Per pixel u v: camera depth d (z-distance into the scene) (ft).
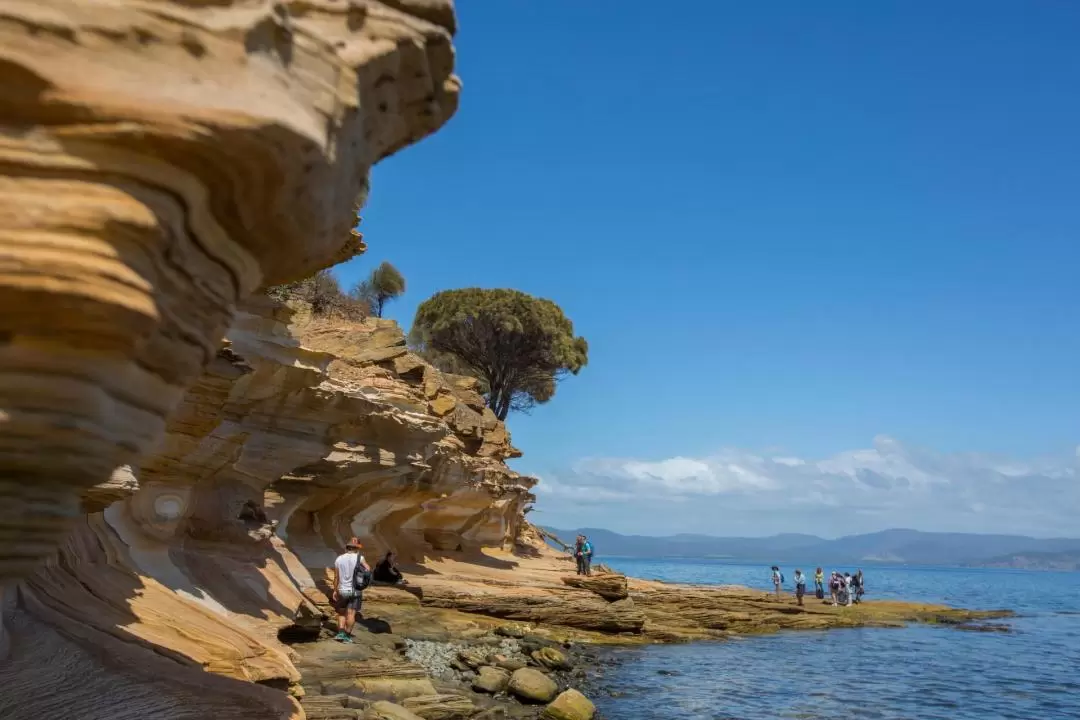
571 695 47.26
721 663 78.02
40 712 18.85
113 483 27.40
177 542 41.16
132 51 12.69
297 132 13.65
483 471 104.73
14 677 20.21
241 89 13.19
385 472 65.82
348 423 59.47
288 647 40.47
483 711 43.86
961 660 94.43
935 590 367.45
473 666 54.85
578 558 108.78
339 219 17.74
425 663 53.72
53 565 28.96
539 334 173.58
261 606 42.78
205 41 13.02
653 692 59.31
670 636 91.09
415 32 16.69
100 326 12.76
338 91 15.07
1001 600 277.85
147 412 15.53
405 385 82.23
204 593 38.42
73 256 12.21
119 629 27.63
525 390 181.57
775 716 55.21
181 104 12.62
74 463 14.32
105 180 12.54
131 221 12.55
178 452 37.17
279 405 48.75
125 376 14.08
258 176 13.96
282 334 47.88
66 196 12.32
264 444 48.67
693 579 389.39
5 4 11.96
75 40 12.35
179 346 15.39
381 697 40.22
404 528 96.43
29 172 12.25
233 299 16.96
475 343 172.86
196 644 29.89
